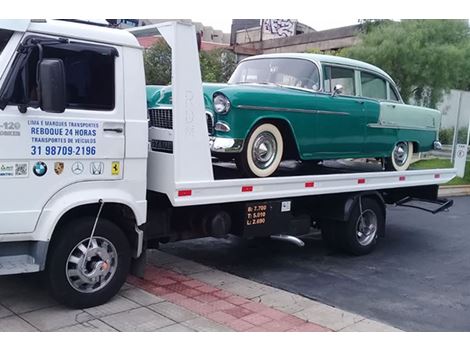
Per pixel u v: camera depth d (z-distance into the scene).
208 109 5.91
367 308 5.46
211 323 4.78
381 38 15.91
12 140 4.44
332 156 7.02
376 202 7.72
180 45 5.25
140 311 5.00
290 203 6.59
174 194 5.29
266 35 26.81
